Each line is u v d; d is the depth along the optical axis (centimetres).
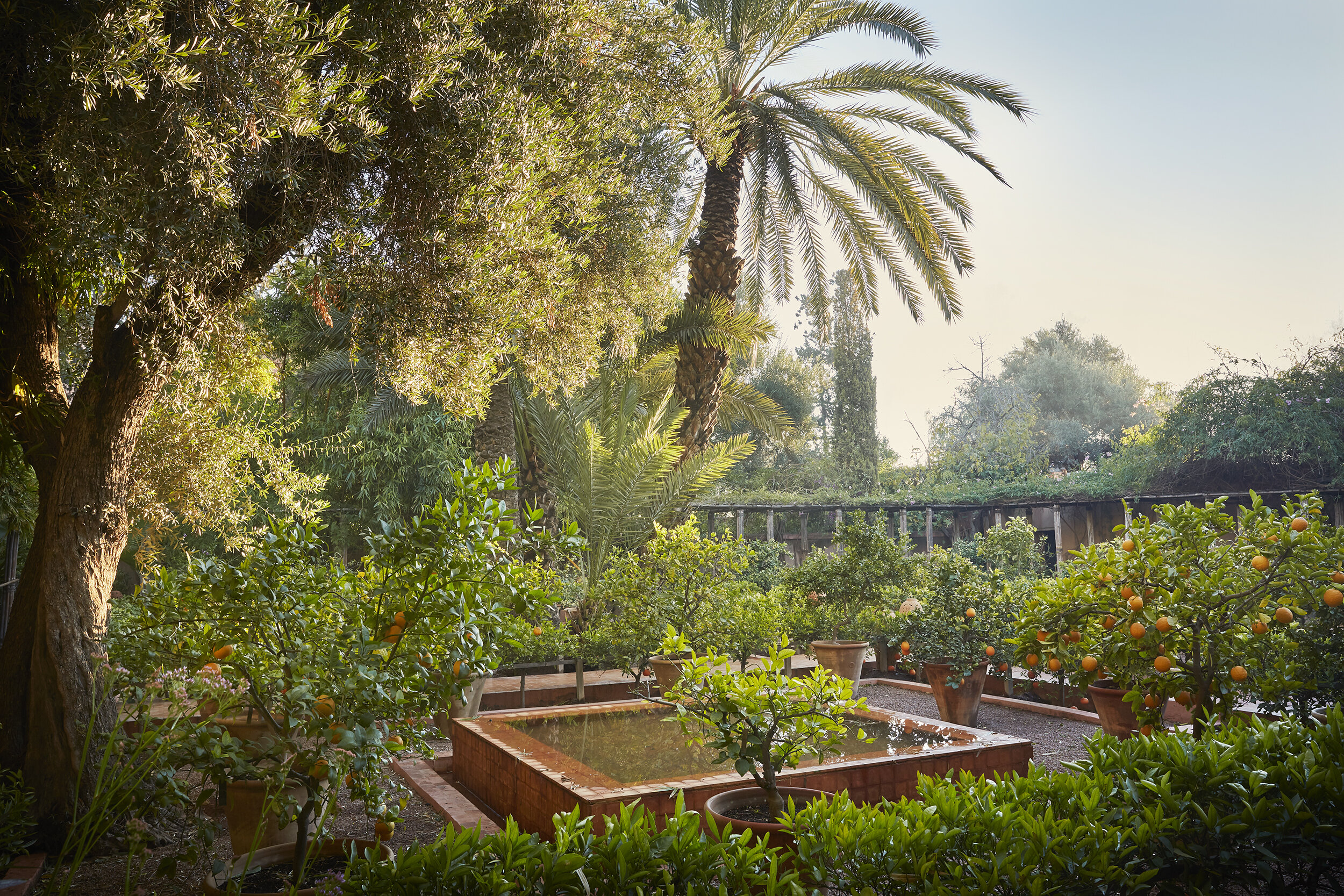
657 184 832
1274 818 218
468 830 206
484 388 483
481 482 296
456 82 400
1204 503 1308
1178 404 1353
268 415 1192
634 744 511
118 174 313
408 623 276
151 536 663
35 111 315
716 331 1049
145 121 313
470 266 402
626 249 675
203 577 278
